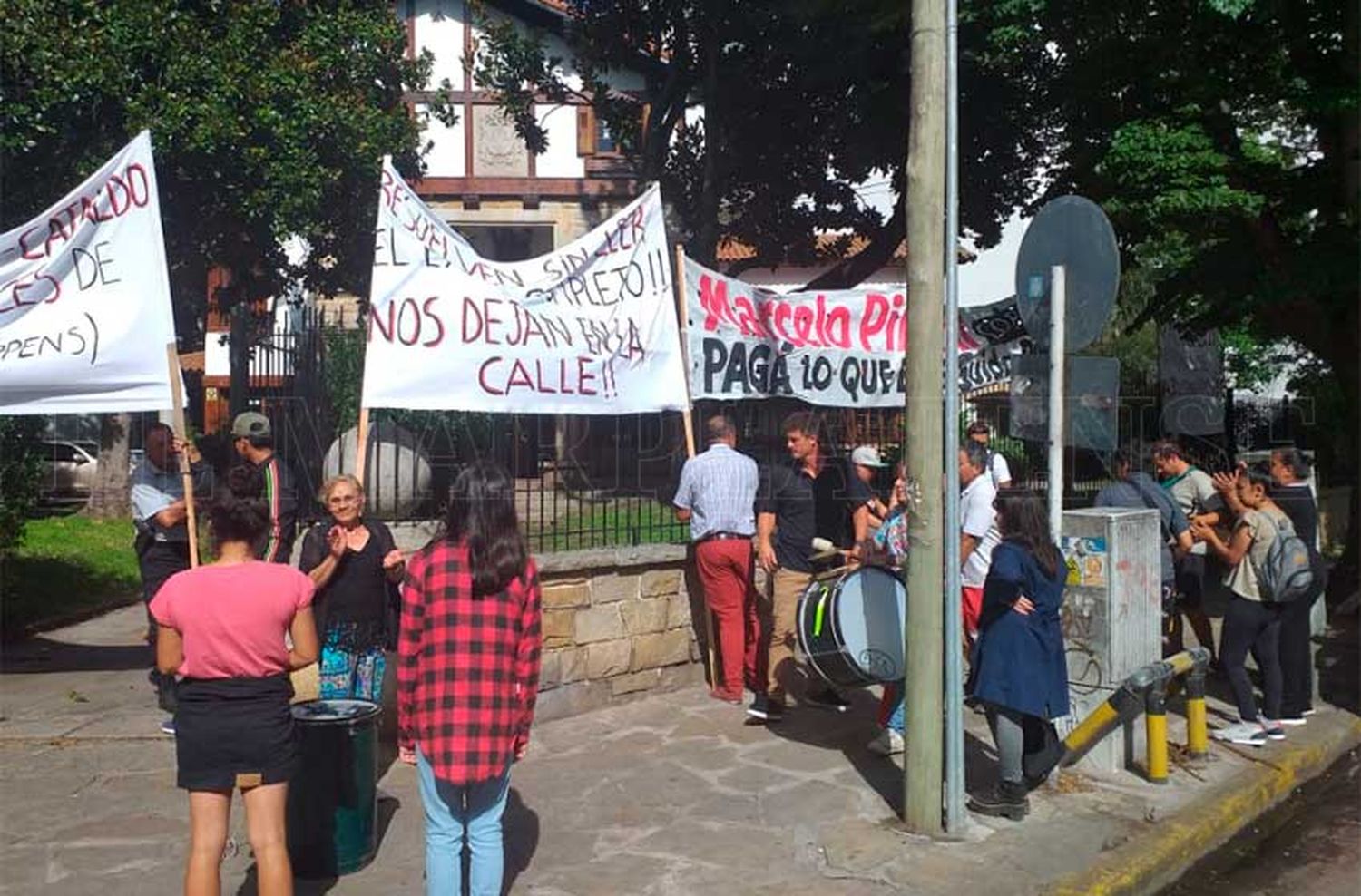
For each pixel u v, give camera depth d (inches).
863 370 365.4
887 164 628.4
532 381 286.5
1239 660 297.6
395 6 742.5
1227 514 354.3
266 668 163.9
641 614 308.8
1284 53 425.4
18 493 386.0
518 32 691.4
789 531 290.2
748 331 340.2
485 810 171.6
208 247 488.4
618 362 304.3
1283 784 272.5
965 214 647.1
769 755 266.7
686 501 297.4
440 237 275.9
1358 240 407.8
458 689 166.2
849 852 212.2
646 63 651.5
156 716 290.2
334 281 541.0
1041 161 628.1
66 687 327.9
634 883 197.9
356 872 200.1
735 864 206.5
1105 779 259.4
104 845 207.9
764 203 674.2
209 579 163.6
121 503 610.9
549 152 751.7
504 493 171.5
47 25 405.1
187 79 433.4
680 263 325.1
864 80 583.5
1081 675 263.7
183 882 190.7
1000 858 211.8
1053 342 250.5
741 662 299.6
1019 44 457.4
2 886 190.7
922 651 221.3
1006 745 230.4
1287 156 612.7
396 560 229.3
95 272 249.8
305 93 469.1
